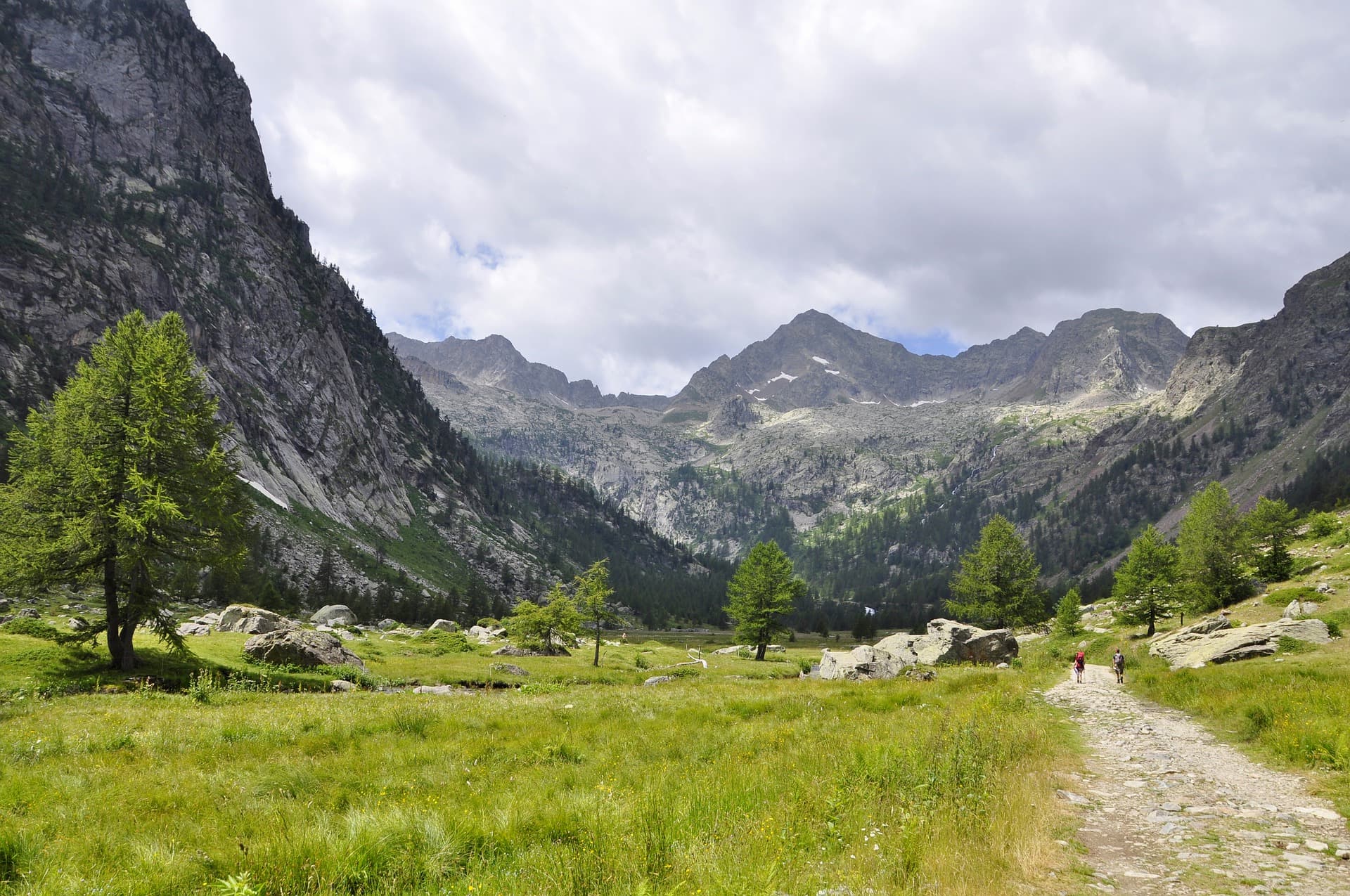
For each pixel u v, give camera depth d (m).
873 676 41.38
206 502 29.78
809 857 7.72
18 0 199.62
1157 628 70.50
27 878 7.00
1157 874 7.87
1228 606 64.06
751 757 13.95
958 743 12.91
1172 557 66.50
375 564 160.38
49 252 144.00
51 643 30.03
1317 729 14.93
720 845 7.86
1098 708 24.52
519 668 46.69
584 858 7.20
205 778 11.88
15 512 27.89
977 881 7.08
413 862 7.52
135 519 27.11
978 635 54.44
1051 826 9.59
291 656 36.31
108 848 8.09
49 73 193.62
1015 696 25.83
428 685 38.69
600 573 59.47
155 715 19.22
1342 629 36.84
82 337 139.50
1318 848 8.88
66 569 28.09
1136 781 13.05
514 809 9.42
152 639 35.06
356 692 32.31
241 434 161.00
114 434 28.81
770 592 67.06
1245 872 7.91
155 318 160.50
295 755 14.17
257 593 99.94
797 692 26.53
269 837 8.15
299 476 172.38
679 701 23.75
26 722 17.41
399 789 11.27
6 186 150.88
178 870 7.19
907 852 7.66
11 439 28.42
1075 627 73.62
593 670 50.06
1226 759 15.22
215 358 170.88
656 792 10.37
